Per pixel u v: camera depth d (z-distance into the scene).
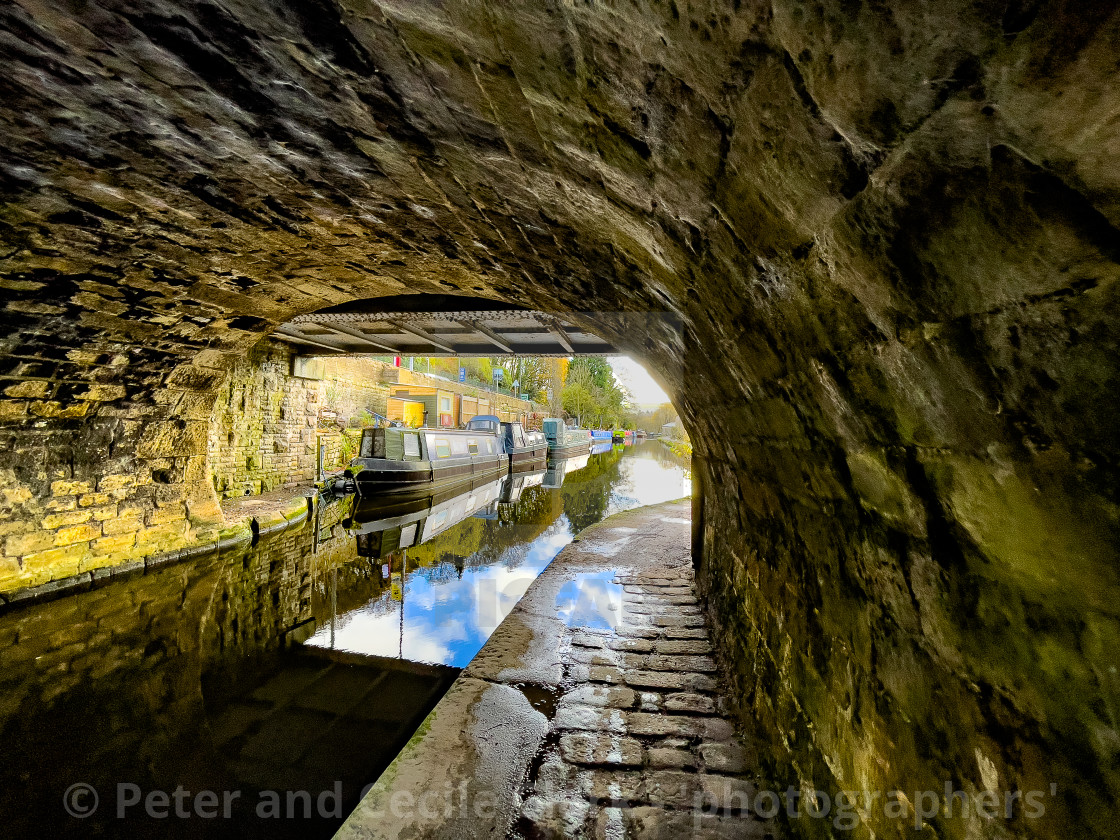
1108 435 0.55
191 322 5.50
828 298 1.05
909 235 0.75
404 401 22.03
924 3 0.52
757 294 1.37
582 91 1.21
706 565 4.30
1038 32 0.46
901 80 0.60
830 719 1.54
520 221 2.47
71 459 5.45
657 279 2.13
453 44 1.29
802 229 1.00
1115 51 0.41
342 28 1.41
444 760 2.29
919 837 1.03
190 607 5.58
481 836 1.86
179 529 6.76
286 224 3.45
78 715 3.48
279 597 6.21
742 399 2.08
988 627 0.82
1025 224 0.56
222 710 3.56
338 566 7.74
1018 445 0.69
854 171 0.78
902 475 1.02
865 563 1.28
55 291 4.27
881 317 0.90
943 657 0.96
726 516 3.54
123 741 3.17
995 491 0.76
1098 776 0.61
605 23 0.94
